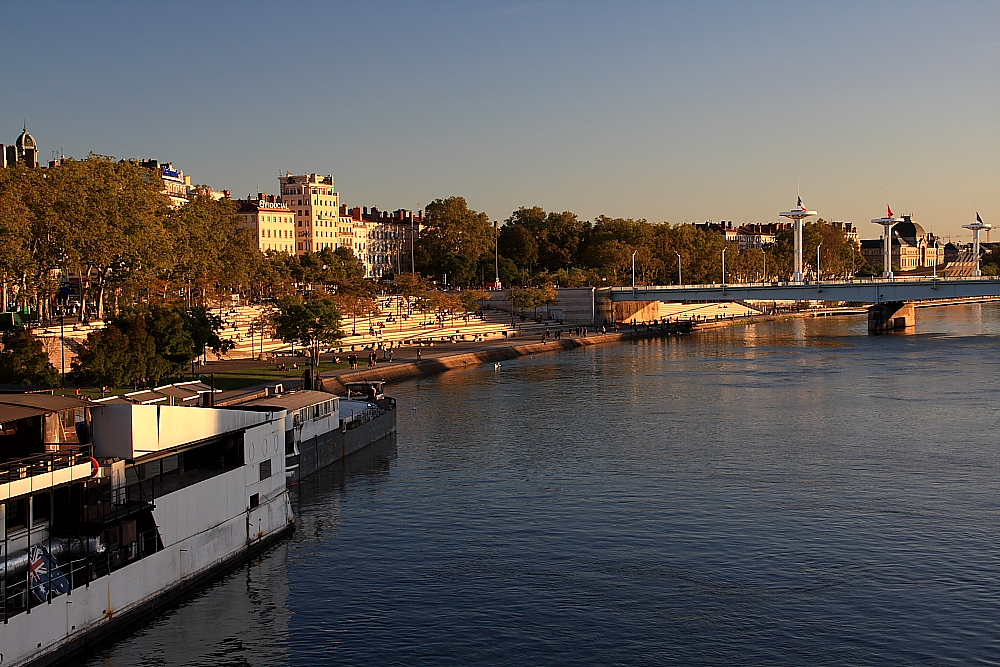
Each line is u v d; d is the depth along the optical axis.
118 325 130.75
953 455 107.31
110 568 58.97
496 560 74.50
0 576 53.28
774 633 62.06
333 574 71.81
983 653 59.25
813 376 180.50
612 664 58.47
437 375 186.62
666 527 81.81
